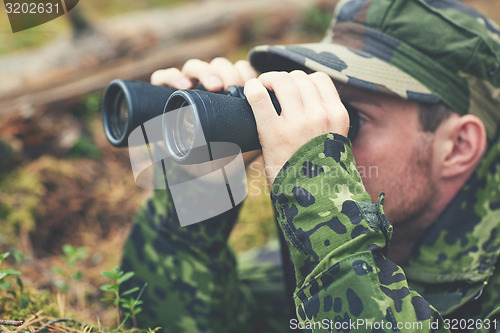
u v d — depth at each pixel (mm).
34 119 2441
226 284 1459
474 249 1246
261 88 992
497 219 1257
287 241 1019
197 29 3109
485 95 1265
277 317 1647
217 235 1418
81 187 2385
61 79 2572
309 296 985
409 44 1229
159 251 1452
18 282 1166
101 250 2162
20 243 2023
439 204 1298
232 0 3379
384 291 938
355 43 1289
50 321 1114
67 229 2236
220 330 1443
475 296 1195
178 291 1428
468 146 1258
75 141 2498
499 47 1280
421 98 1192
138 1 3854
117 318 1330
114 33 2785
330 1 3510
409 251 1367
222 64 1254
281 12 3412
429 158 1253
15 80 2447
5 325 1082
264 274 1702
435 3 1259
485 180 1284
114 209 2367
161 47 2947
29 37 2805
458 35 1216
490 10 3797
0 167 2238
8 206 2107
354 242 948
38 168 2314
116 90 1170
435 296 1248
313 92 1029
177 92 953
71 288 1668
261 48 1211
